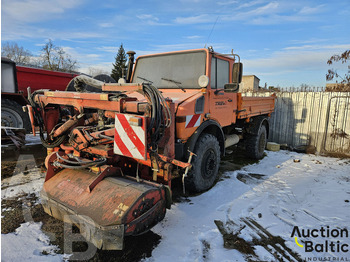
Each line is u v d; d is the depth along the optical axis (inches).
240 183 169.3
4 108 261.3
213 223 114.4
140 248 93.7
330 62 322.0
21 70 346.9
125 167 115.1
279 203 137.6
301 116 306.0
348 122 277.0
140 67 172.2
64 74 391.2
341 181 177.9
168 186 96.7
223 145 168.1
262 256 91.4
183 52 155.1
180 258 88.7
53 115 143.1
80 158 109.8
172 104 110.9
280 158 255.9
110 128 119.0
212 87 152.9
